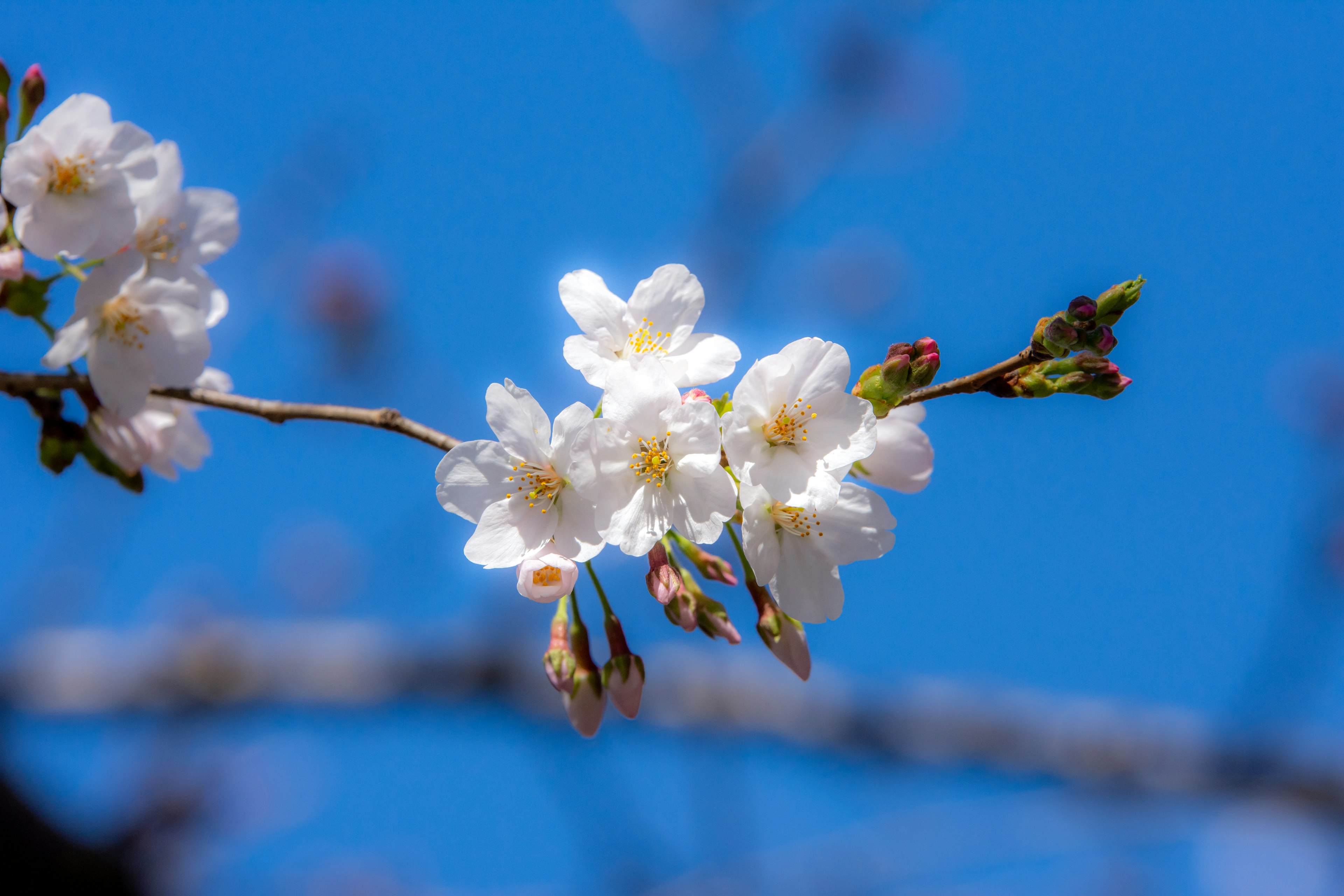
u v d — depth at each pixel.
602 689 1.22
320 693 1.66
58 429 1.22
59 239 1.21
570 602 1.22
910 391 1.20
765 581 1.20
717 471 1.19
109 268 1.21
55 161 1.21
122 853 1.21
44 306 1.21
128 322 1.22
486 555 1.20
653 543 1.19
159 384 1.21
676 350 1.21
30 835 1.19
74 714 1.53
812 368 1.20
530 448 1.20
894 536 1.21
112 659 1.59
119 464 1.22
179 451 1.24
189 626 1.65
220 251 1.24
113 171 1.22
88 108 1.21
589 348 1.21
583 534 1.20
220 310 1.23
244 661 1.63
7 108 1.21
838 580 1.21
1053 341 1.20
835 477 1.19
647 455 1.19
